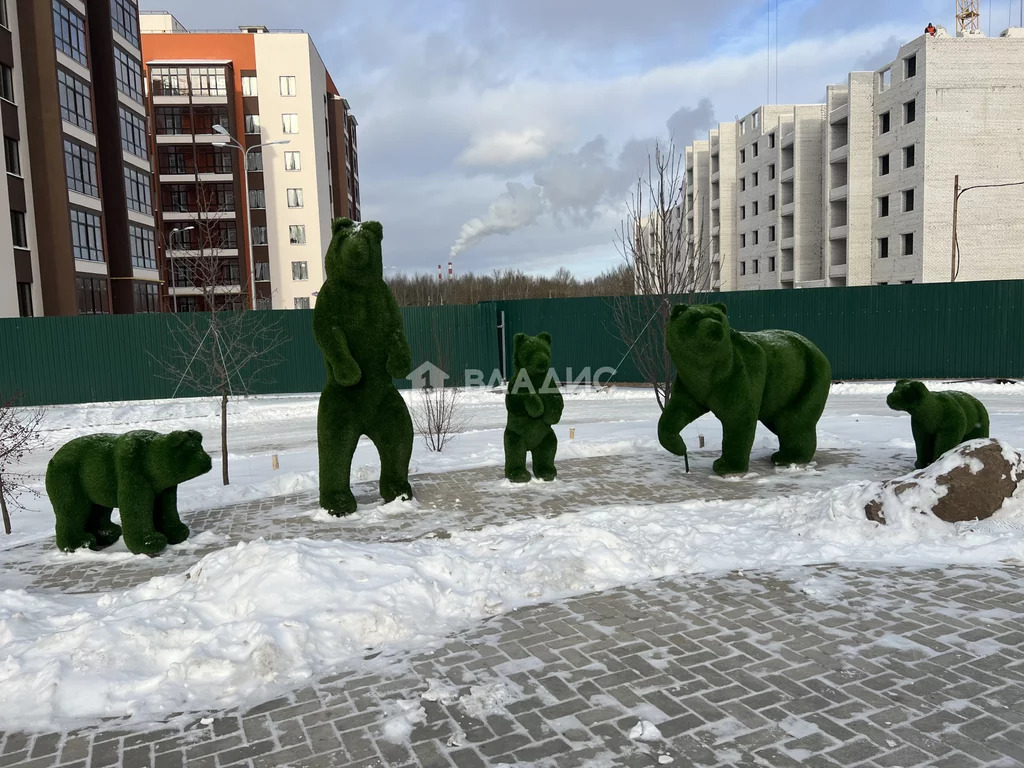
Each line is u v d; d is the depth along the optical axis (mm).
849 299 19562
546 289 60594
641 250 14766
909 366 19469
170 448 6664
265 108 44844
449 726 3516
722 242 56188
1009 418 13344
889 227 37688
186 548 6973
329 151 52469
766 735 3324
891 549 5949
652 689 3801
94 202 28922
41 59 25734
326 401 7742
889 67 37500
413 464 10453
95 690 3957
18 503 9008
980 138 34438
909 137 35844
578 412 16531
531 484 8938
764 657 4125
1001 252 34906
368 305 7625
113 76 31625
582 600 5121
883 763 3080
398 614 4711
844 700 3619
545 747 3297
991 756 3111
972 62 34156
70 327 19328
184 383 19703
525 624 4742
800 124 45344
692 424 14023
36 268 25875
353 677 4082
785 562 5754
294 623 4426
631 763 3146
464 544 6328
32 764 3359
